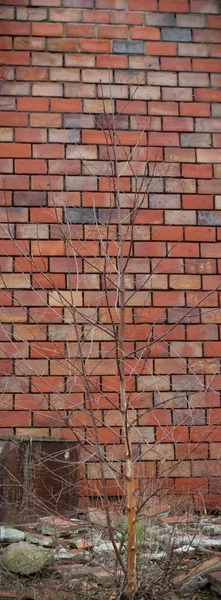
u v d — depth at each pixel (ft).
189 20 16.90
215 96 16.76
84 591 10.40
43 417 15.35
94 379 15.49
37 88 16.29
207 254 16.24
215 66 16.85
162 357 15.80
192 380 15.81
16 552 11.06
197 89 16.72
